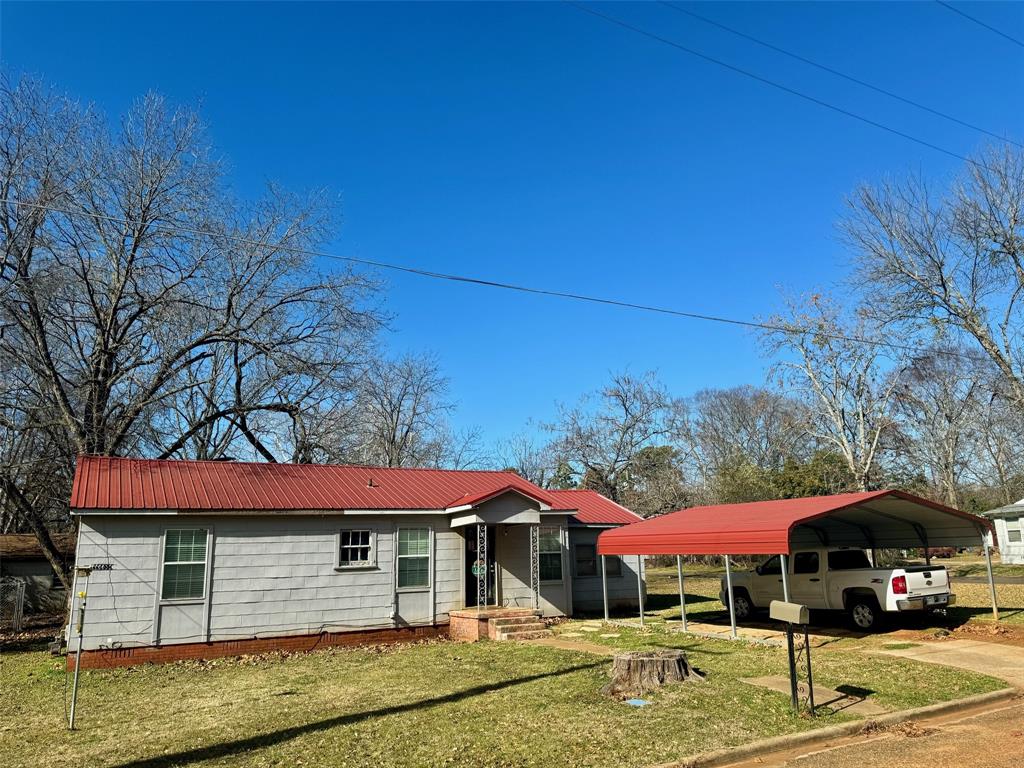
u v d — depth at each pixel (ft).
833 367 109.70
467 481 70.59
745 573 61.31
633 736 25.41
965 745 24.00
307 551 55.67
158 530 50.93
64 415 70.49
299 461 95.50
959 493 160.76
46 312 70.13
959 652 40.73
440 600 60.34
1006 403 122.01
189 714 31.78
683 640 49.80
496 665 42.14
